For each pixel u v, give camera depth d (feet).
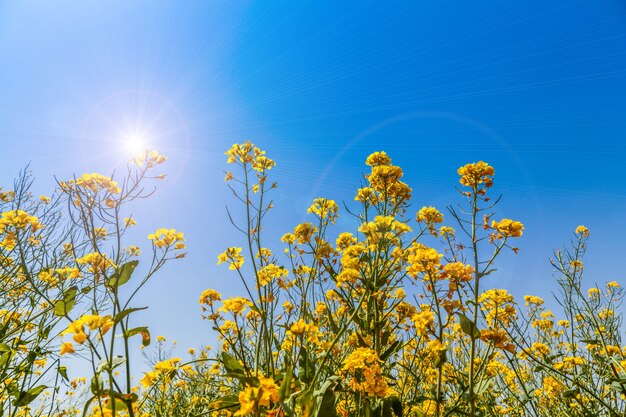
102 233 8.82
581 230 13.32
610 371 9.86
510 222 8.27
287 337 9.42
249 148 11.05
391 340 11.44
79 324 5.47
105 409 6.92
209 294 8.78
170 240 7.73
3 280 10.77
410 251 9.48
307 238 10.87
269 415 6.06
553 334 14.92
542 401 12.06
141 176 7.77
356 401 8.48
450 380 9.89
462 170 9.00
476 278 7.63
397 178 11.23
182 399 13.39
